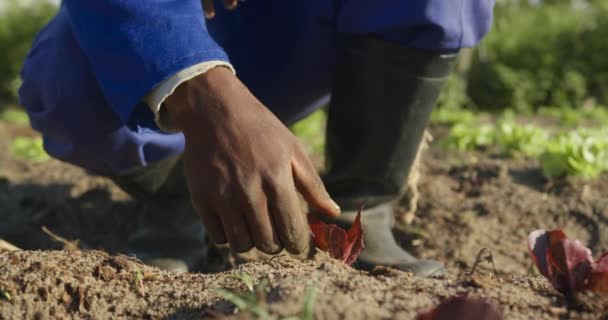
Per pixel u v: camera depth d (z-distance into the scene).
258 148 1.45
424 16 1.94
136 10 1.66
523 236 3.23
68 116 2.25
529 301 1.41
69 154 2.41
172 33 1.61
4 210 3.59
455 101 9.45
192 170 1.49
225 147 1.46
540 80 10.31
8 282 1.51
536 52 10.66
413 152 2.20
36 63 2.31
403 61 2.04
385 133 2.13
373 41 2.06
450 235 3.17
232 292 1.48
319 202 1.52
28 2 11.98
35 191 3.89
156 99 1.58
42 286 1.51
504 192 3.64
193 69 1.54
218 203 1.45
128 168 2.40
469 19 2.04
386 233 2.26
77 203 3.62
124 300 1.53
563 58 10.56
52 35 2.28
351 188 2.23
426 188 3.68
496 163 4.17
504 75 10.26
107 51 1.67
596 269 1.43
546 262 1.45
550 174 3.80
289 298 1.32
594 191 3.66
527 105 10.42
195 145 1.49
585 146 3.83
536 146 4.55
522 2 13.76
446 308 1.23
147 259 2.46
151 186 2.48
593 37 10.71
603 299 1.38
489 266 2.88
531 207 3.48
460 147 4.96
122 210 3.45
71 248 2.28
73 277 1.55
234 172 1.44
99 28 1.70
